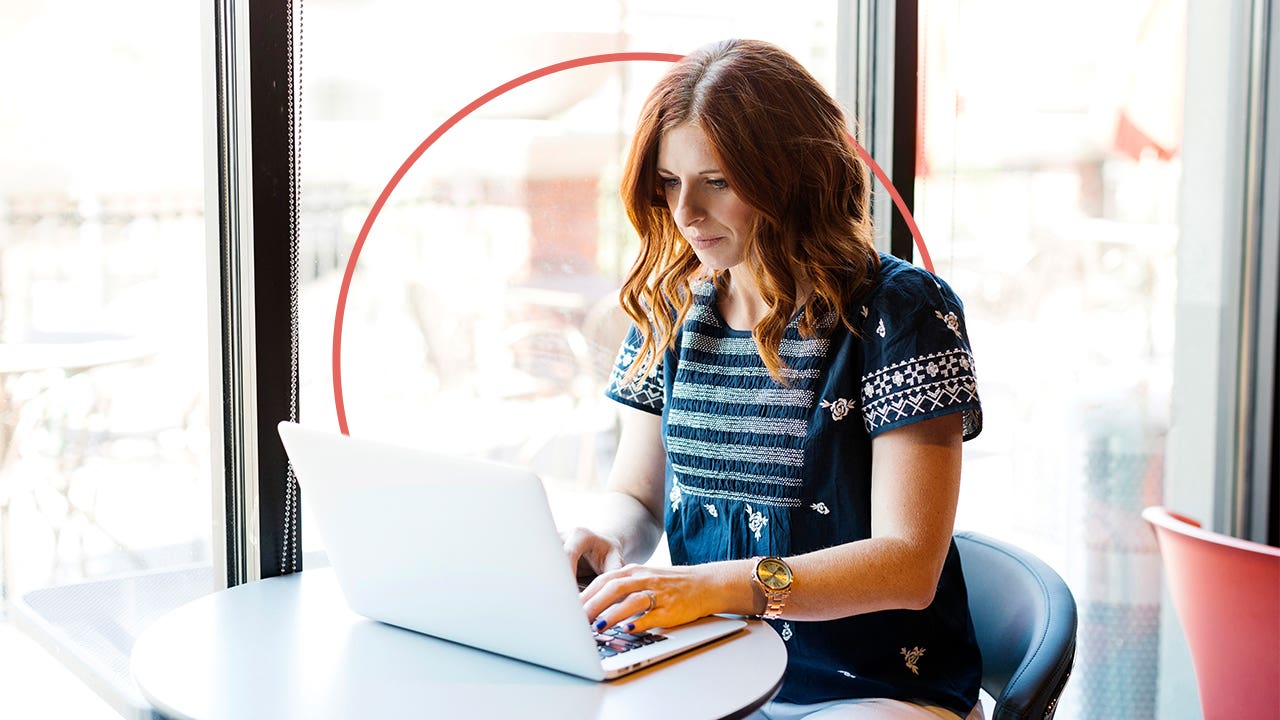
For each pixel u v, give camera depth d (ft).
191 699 3.25
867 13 6.20
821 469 4.33
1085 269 7.20
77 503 4.91
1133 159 7.23
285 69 4.90
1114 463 7.44
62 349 4.81
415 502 3.47
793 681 4.43
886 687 4.28
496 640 3.53
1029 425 7.18
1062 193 7.04
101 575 4.99
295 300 5.05
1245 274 7.59
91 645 5.00
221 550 5.16
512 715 3.08
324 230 5.18
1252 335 7.66
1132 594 7.56
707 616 3.88
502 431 5.82
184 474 5.11
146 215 4.91
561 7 5.63
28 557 4.83
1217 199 7.48
